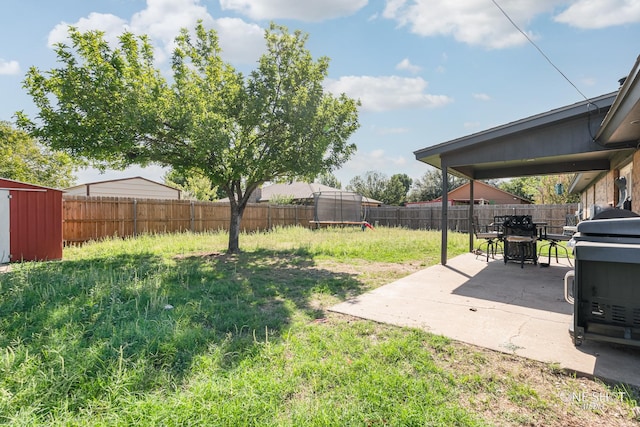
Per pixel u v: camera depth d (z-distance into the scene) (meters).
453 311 3.69
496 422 1.79
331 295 4.47
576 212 13.38
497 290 4.69
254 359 2.45
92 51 6.53
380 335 2.99
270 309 3.81
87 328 2.99
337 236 12.54
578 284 2.64
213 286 4.70
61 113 6.35
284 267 6.61
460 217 17.14
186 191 25.59
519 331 3.07
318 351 2.62
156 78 7.69
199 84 8.05
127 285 4.42
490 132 5.80
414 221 19.22
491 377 2.25
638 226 2.46
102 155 6.75
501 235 7.08
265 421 1.75
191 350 2.58
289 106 7.57
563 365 2.38
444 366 2.41
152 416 1.74
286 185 25.16
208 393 1.96
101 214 10.73
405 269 6.46
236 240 8.70
